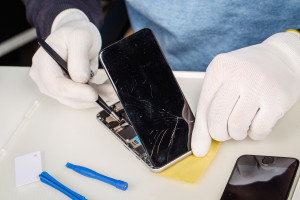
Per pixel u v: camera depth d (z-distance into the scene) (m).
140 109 0.48
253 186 0.42
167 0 0.76
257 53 0.54
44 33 0.79
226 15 0.73
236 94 0.49
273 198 0.39
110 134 0.54
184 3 0.74
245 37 0.76
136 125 0.47
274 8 0.70
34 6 0.84
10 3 1.39
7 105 0.66
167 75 0.51
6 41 1.41
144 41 0.50
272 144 0.48
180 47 0.82
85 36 0.60
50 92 0.59
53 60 0.60
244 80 0.49
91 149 0.52
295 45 0.56
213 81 0.53
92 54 0.65
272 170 0.43
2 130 0.60
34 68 0.64
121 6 0.90
